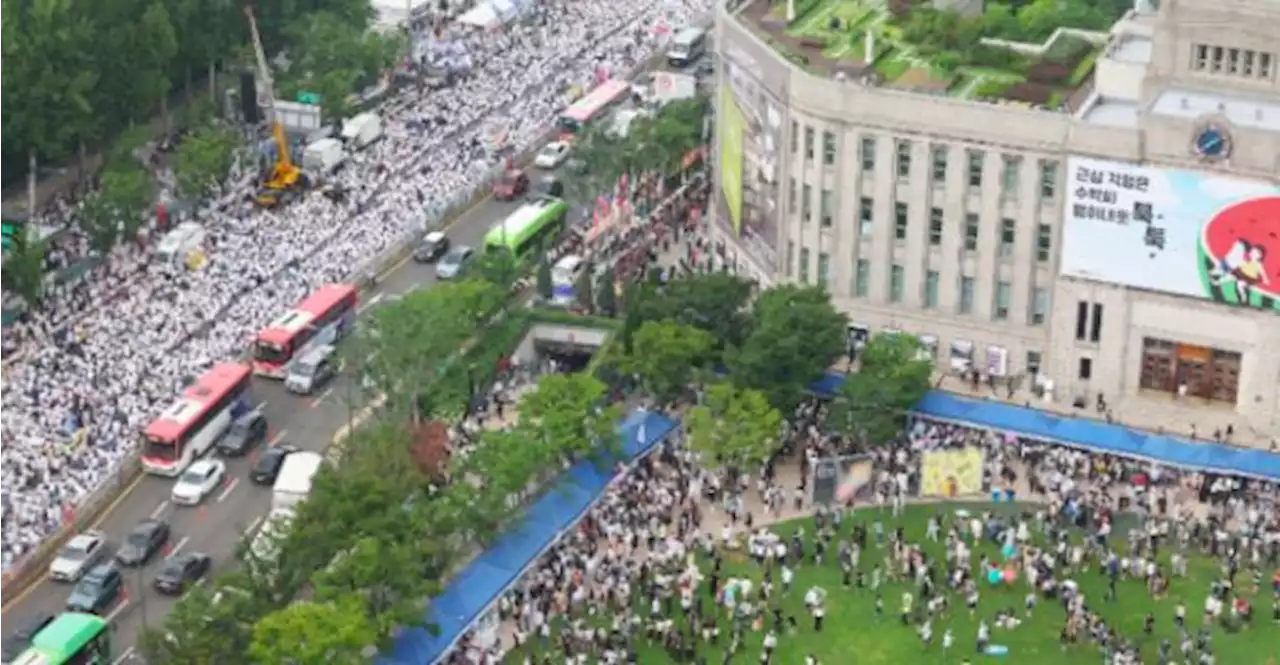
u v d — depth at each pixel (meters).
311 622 187.00
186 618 193.25
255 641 187.00
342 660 186.25
